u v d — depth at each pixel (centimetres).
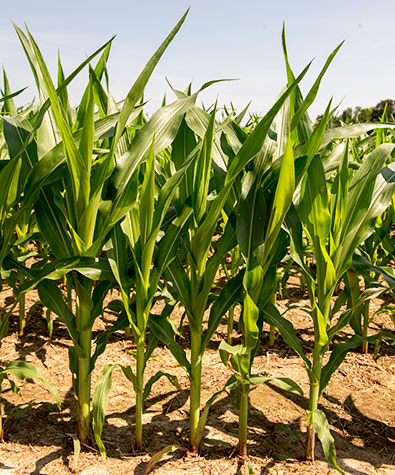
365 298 182
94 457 192
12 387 199
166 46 153
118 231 184
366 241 304
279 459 195
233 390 257
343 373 283
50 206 189
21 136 187
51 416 223
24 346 302
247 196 173
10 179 171
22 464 186
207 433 214
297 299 409
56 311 184
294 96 187
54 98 148
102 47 156
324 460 198
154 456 179
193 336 185
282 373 280
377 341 289
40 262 270
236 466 190
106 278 175
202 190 170
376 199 188
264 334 341
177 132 180
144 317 176
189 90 224
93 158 200
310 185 170
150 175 158
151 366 284
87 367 191
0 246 182
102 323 348
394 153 237
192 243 174
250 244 168
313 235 179
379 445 212
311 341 327
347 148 173
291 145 146
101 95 211
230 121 195
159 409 235
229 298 185
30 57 180
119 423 220
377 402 250
